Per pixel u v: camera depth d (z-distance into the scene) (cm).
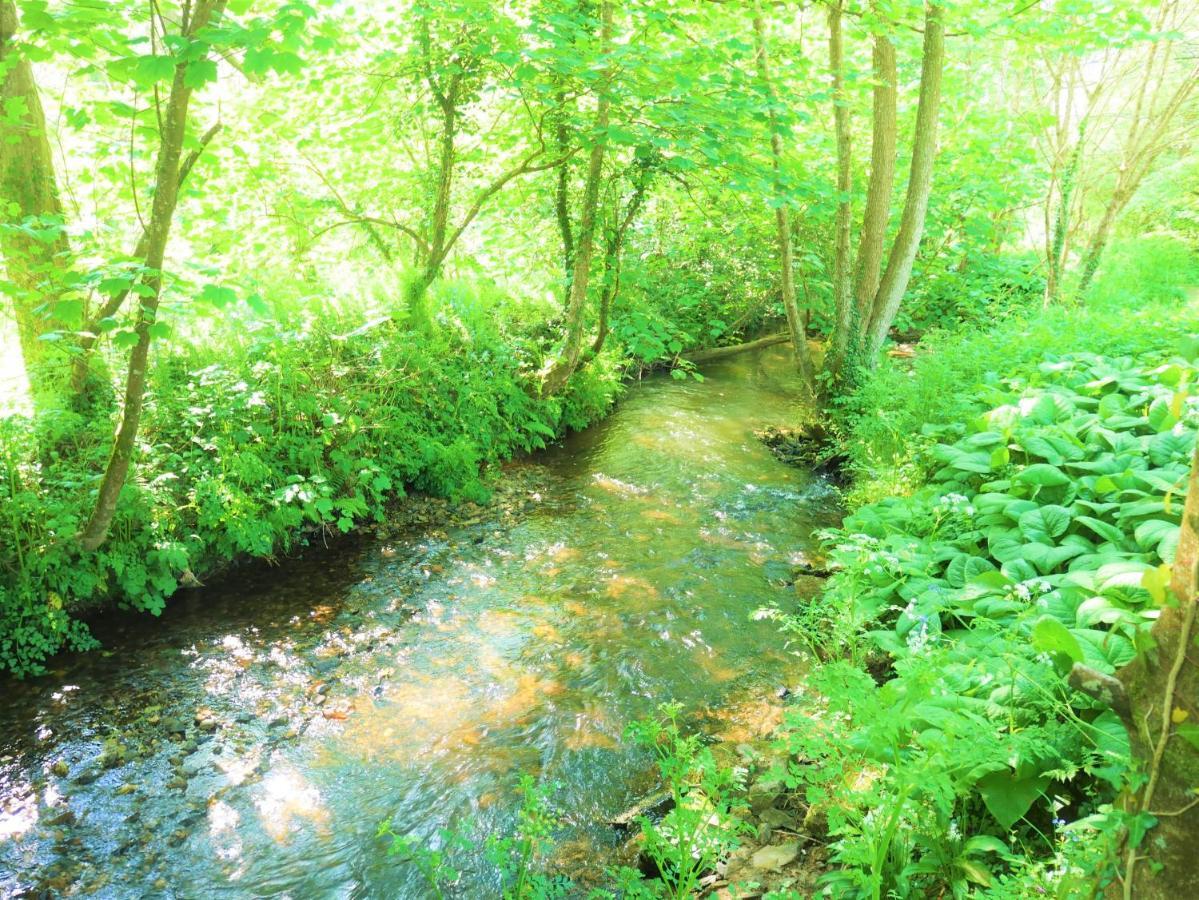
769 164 866
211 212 858
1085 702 294
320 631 543
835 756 296
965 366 858
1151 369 712
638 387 1240
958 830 292
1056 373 771
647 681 486
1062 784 293
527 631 545
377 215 1065
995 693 315
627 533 711
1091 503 492
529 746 428
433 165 948
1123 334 886
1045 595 395
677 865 291
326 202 947
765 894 298
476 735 438
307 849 359
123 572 533
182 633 534
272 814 379
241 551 630
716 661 507
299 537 658
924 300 1537
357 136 939
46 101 783
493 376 895
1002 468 589
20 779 395
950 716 279
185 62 327
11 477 486
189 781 399
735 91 699
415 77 834
